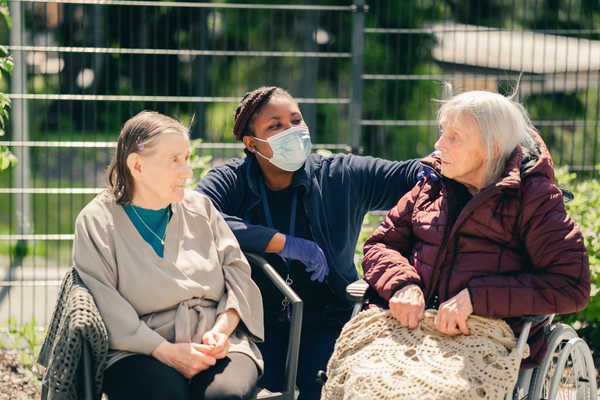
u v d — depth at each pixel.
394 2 14.24
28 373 5.05
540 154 3.26
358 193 3.95
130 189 3.32
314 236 3.85
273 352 3.81
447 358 2.96
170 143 3.27
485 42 10.72
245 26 15.99
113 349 3.18
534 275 3.07
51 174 11.72
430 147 8.90
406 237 3.52
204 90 7.39
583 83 9.54
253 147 3.83
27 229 7.87
